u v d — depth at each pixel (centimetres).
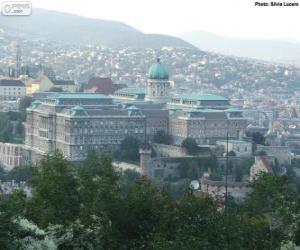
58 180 16500
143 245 13625
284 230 14375
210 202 15300
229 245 13825
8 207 11588
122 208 14225
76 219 14688
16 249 11038
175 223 14388
